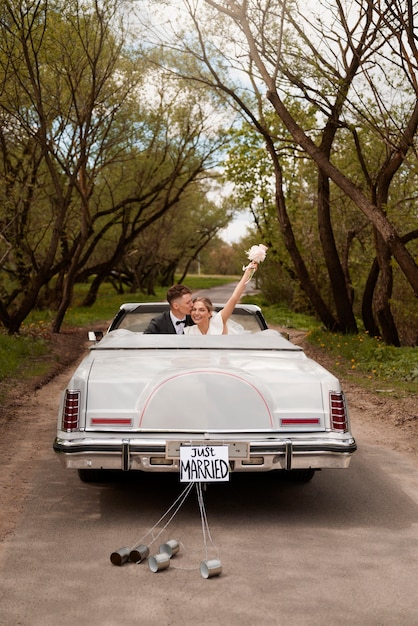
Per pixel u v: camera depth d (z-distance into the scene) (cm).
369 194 1902
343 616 336
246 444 460
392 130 1290
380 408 941
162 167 2752
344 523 479
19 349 1448
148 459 461
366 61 1164
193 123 2503
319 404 480
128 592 362
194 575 386
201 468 457
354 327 2017
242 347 554
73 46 1695
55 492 546
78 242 2267
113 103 2022
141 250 4741
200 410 468
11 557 409
